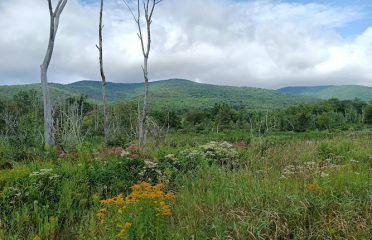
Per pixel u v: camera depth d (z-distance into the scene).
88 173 9.55
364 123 91.44
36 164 10.46
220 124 77.50
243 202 6.84
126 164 10.54
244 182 7.89
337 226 5.82
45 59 18.09
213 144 13.16
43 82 17.84
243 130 66.25
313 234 5.73
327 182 7.40
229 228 5.96
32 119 21.20
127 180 9.91
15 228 6.96
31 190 8.13
